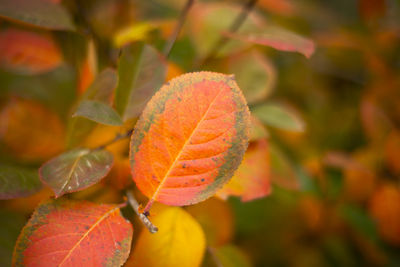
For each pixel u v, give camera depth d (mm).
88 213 257
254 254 394
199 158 252
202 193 253
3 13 289
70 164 260
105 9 377
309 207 415
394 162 419
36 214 251
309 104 547
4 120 323
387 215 403
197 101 250
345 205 414
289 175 341
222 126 250
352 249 418
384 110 474
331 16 581
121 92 284
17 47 328
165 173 253
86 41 322
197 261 278
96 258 246
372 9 556
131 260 274
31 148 324
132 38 326
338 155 411
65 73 402
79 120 287
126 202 267
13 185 269
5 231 296
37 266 242
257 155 302
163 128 251
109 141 283
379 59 519
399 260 399
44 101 370
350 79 568
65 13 309
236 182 290
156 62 291
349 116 532
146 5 508
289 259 402
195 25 371
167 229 278
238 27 347
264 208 407
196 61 360
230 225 320
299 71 577
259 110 352
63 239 248
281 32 323
